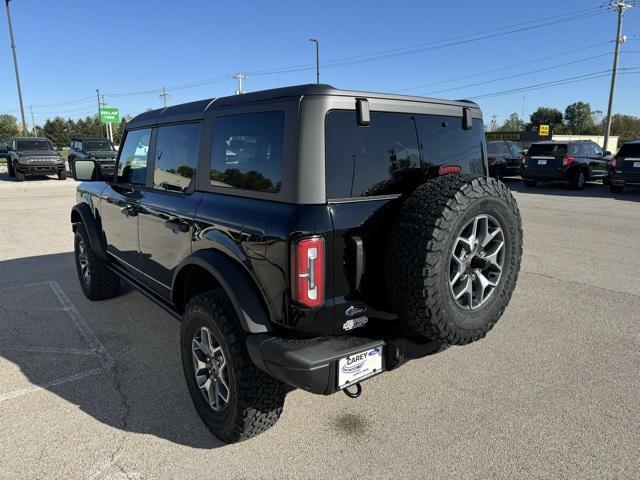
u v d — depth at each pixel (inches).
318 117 90.4
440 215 89.7
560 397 127.6
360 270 93.1
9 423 118.0
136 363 149.2
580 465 101.1
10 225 390.9
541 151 665.0
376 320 100.4
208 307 104.0
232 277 99.0
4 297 211.0
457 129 119.9
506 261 105.3
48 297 211.2
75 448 108.2
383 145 101.8
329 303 90.7
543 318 183.2
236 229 100.3
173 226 126.1
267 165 97.1
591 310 191.5
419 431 113.7
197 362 114.3
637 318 182.7
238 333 100.5
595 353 153.6
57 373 142.9
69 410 123.5
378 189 100.8
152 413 122.2
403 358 100.3
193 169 122.4
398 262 91.3
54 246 315.0
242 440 107.6
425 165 112.3
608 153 737.0
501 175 780.6
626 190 654.5
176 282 121.7
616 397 127.3
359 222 92.7
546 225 381.4
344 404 126.0
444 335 96.0
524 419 117.7
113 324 180.1
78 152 884.6
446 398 128.0
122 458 104.8
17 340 165.9
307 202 89.9
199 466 102.1
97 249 188.7
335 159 92.7
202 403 114.0
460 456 104.5
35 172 792.3
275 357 90.2
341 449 107.5
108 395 130.7
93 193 191.2
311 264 87.4
